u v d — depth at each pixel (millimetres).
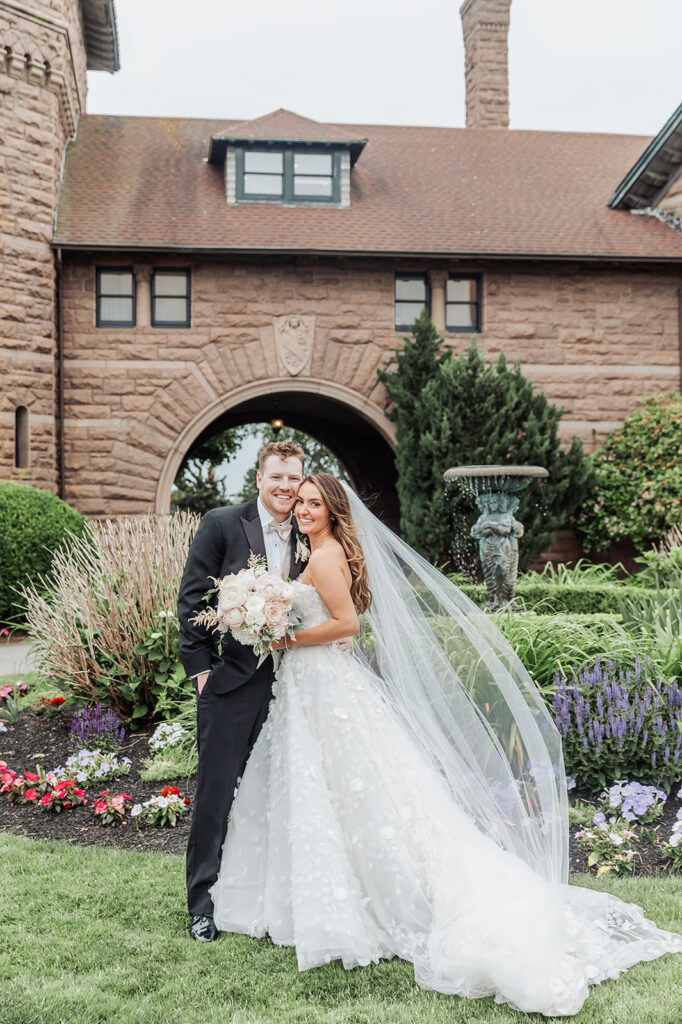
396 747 3332
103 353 13938
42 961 2990
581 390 14953
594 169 17625
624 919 3254
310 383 14367
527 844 3381
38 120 13320
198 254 14000
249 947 3107
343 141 15133
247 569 3289
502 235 14969
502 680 3611
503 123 19672
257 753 3338
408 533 13734
